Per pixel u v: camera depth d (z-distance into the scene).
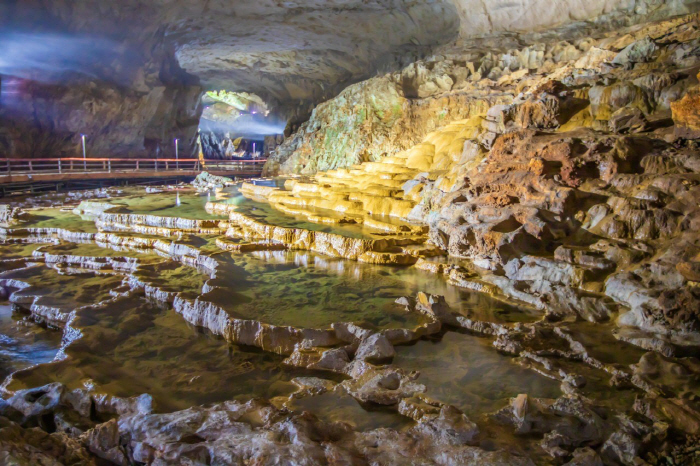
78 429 3.09
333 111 17.83
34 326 5.10
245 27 20.52
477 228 6.64
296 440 2.74
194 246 7.93
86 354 4.07
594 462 2.65
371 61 22.47
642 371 3.63
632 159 6.16
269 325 4.46
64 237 9.25
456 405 3.30
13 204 12.94
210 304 4.88
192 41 22.41
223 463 2.64
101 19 17.47
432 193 9.06
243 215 9.82
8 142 17.12
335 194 11.05
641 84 7.05
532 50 12.84
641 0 11.76
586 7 12.87
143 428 2.96
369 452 2.75
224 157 37.50
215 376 3.90
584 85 7.88
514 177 6.87
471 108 13.04
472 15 15.63
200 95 27.16
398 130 14.89
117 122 20.66
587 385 3.56
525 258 5.82
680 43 7.58
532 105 7.91
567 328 4.44
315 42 22.44
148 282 5.93
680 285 4.45
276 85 29.78
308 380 3.78
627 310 4.64
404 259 7.08
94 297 5.66
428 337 4.57
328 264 7.07
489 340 4.50
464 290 5.79
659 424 2.96
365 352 4.06
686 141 6.01
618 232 5.53
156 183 21.28
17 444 2.57
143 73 20.77
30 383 3.47
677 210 5.21
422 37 19.11
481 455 2.59
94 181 17.98
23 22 15.44
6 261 7.15
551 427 2.97
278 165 20.84
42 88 17.53
